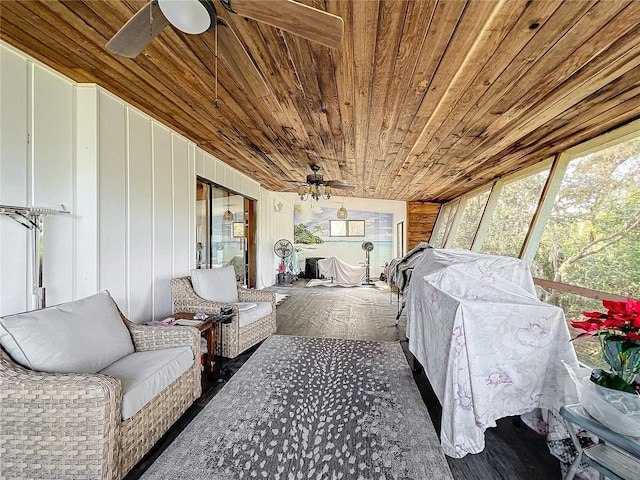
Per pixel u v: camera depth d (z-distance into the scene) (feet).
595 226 8.86
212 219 14.25
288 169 16.21
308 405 7.04
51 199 6.83
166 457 5.29
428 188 19.36
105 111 7.74
